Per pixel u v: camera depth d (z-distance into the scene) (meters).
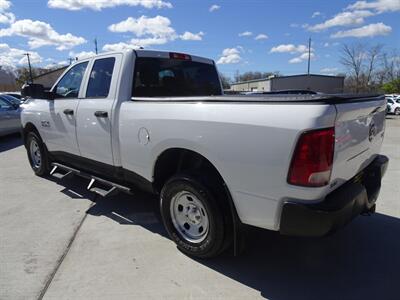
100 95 4.31
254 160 2.73
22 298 2.85
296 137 2.49
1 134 11.52
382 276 3.14
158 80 4.36
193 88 4.83
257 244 3.72
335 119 2.50
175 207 3.51
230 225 3.15
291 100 2.55
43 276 3.15
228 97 2.91
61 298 2.85
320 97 2.52
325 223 2.56
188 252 3.45
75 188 5.70
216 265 3.32
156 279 3.11
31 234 4.00
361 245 3.70
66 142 4.98
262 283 3.05
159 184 3.83
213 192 3.11
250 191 2.83
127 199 5.12
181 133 3.22
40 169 6.25
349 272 3.21
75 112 4.62
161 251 3.59
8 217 4.52
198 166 3.47
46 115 5.34
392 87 55.44
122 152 3.97
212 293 2.91
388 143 11.12
